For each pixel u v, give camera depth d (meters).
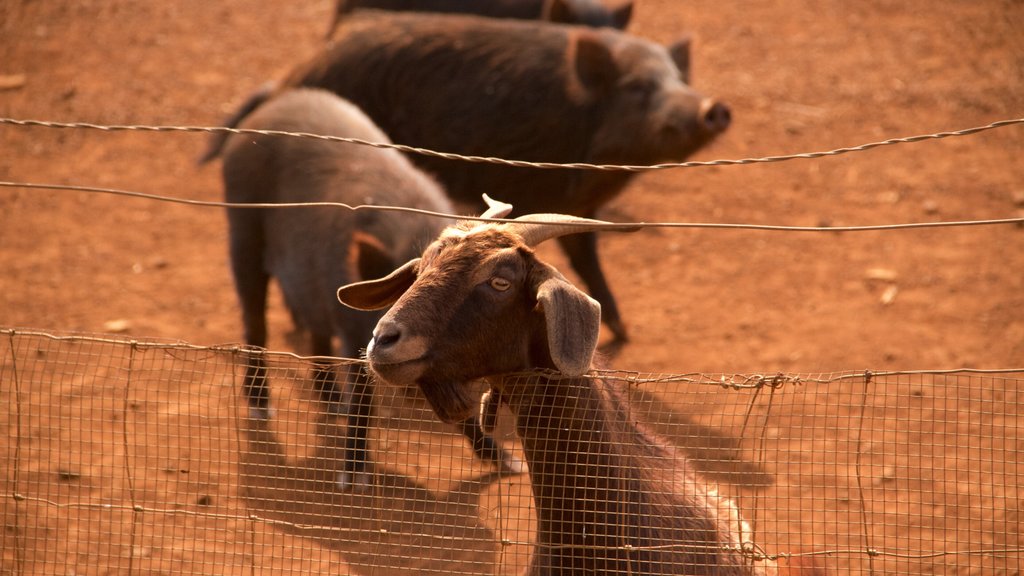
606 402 12.10
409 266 12.38
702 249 29.81
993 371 10.42
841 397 22.00
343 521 17.64
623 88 24.20
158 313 26.34
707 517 12.75
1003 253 28.62
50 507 18.02
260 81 39.75
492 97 25.00
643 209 31.84
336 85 25.95
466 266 11.23
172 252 29.62
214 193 32.75
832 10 45.09
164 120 36.84
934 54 40.56
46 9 45.28
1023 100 36.78
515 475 19.31
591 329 10.64
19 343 23.84
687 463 13.61
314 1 47.28
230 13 45.94
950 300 26.55
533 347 11.77
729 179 33.31
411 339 10.84
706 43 42.53
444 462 19.62
